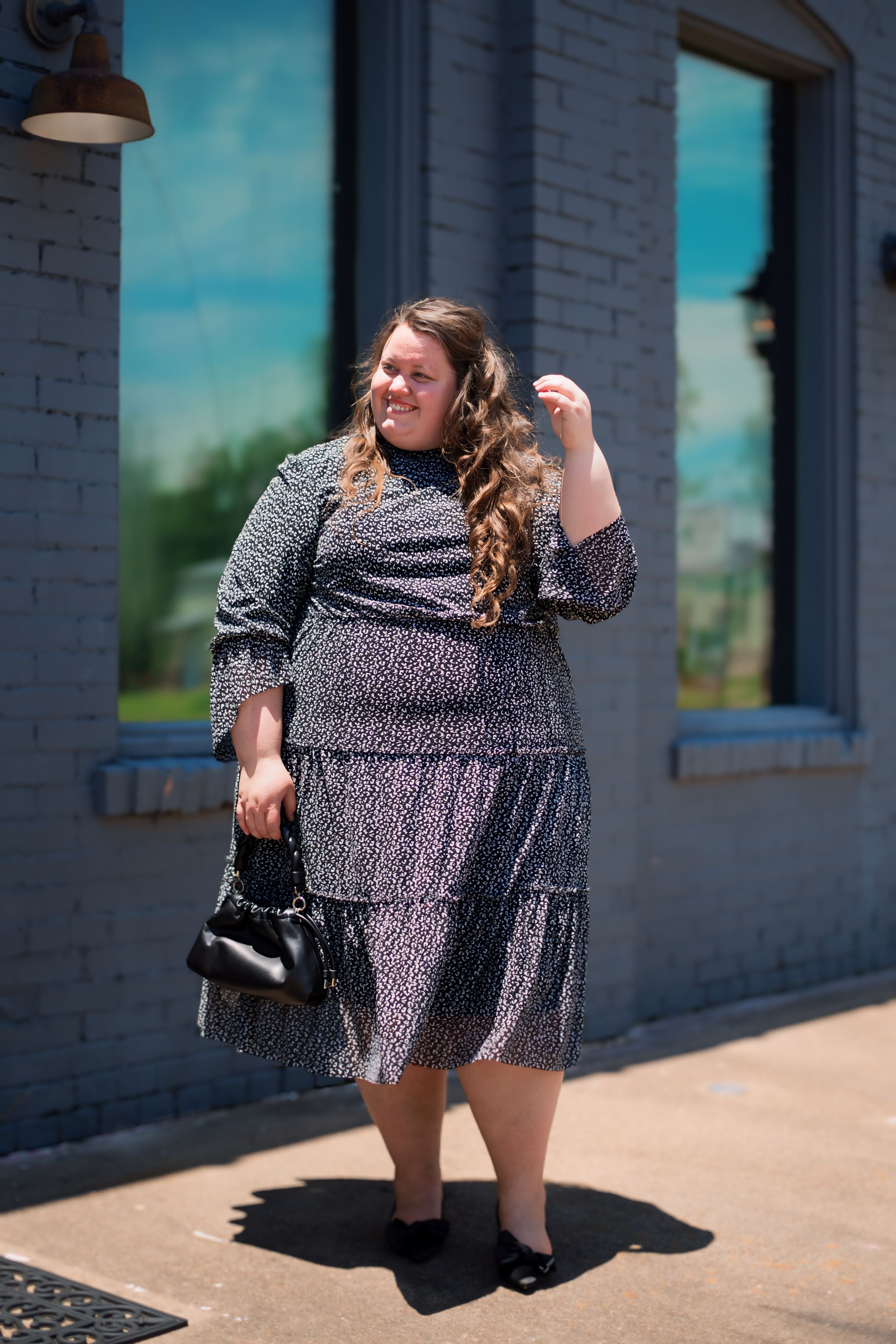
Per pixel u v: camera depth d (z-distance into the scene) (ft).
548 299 14.38
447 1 13.94
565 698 8.55
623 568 8.29
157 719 12.91
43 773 11.20
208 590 13.32
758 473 18.66
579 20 14.70
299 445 13.97
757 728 17.75
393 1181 10.46
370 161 14.01
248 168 13.50
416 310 8.47
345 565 8.21
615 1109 12.44
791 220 19.02
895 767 19.45
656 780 16.08
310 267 13.96
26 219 11.00
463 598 8.11
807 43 18.33
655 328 16.16
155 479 12.93
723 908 16.93
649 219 16.10
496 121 14.43
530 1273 8.54
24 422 11.03
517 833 8.14
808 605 19.06
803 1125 12.04
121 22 11.64
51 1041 11.27
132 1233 9.41
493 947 8.13
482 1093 8.51
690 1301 8.50
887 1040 15.16
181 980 12.08
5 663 10.98
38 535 11.13
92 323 11.41
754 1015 16.39
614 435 15.17
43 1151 11.14
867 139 18.93
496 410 8.46
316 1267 8.87
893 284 19.08
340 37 14.07
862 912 19.02
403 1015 7.74
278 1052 8.37
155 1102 11.93
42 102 10.37
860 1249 9.37
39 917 11.19
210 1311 8.21
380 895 7.95
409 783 8.02
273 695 8.31
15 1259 8.91
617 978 15.12
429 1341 7.89
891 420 19.29
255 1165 10.83
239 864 8.52
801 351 19.04
